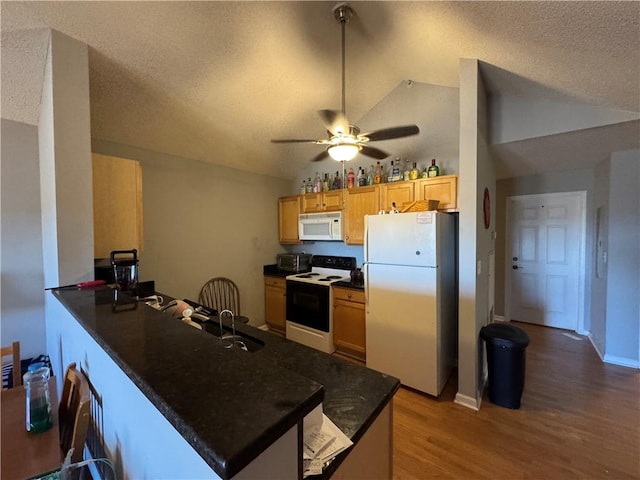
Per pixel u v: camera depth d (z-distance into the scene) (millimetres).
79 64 1821
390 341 2736
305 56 2428
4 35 1612
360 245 3480
